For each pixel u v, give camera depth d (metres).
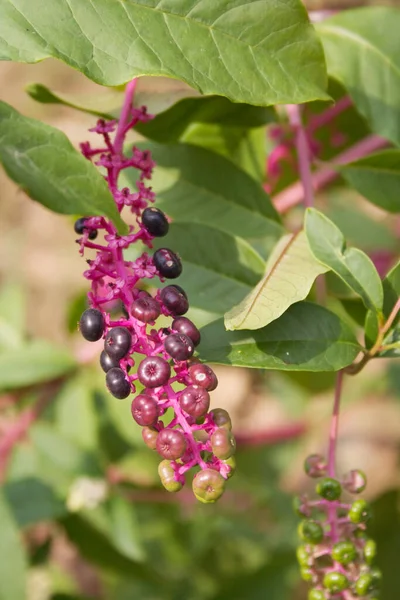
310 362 0.52
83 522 0.73
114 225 0.50
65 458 0.71
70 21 0.50
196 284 0.56
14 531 0.64
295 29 0.53
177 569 0.90
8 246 1.26
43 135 0.49
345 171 0.62
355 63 0.62
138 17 0.51
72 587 0.89
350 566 0.52
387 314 0.53
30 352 0.72
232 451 0.47
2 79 1.28
